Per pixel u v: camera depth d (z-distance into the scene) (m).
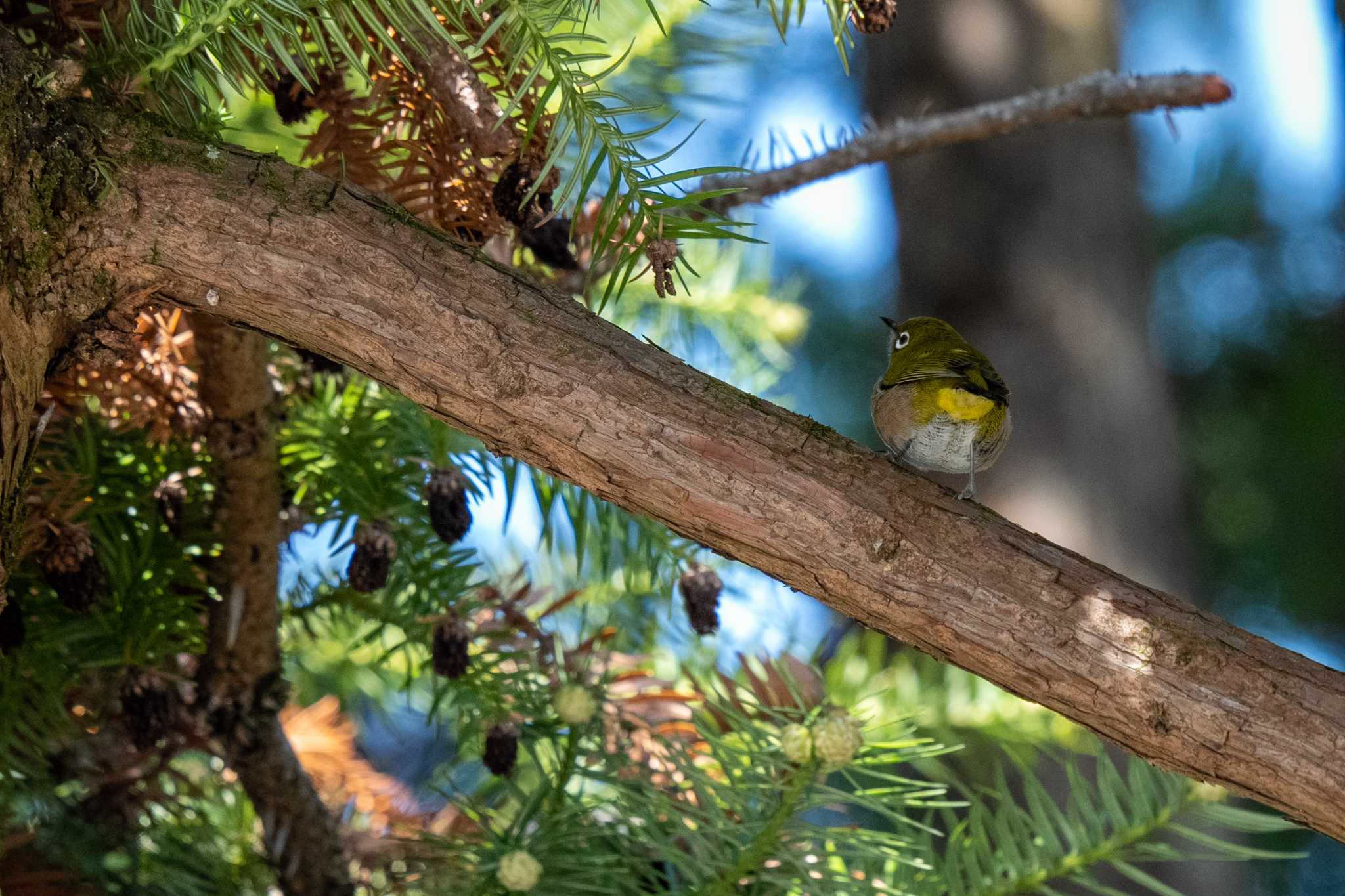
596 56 2.97
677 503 2.99
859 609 3.00
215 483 3.08
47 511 3.02
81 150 2.97
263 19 2.97
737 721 3.07
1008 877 3.11
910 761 3.10
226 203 2.97
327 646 3.27
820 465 2.99
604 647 3.15
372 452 3.12
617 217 2.98
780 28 3.01
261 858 3.14
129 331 2.99
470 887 3.08
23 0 3.02
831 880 3.05
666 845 3.06
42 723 3.07
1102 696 2.99
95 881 3.11
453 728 3.23
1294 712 2.98
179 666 3.13
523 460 3.00
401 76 3.04
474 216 3.05
